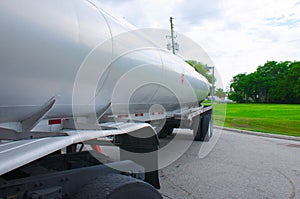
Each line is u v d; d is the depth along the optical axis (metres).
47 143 1.72
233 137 10.28
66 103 2.25
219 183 4.46
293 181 4.66
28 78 1.79
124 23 3.01
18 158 1.48
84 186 1.97
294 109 29.20
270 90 52.91
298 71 50.69
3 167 1.39
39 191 1.73
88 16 2.30
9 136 1.94
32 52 1.72
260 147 8.09
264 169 5.41
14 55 1.63
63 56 1.96
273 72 55.69
